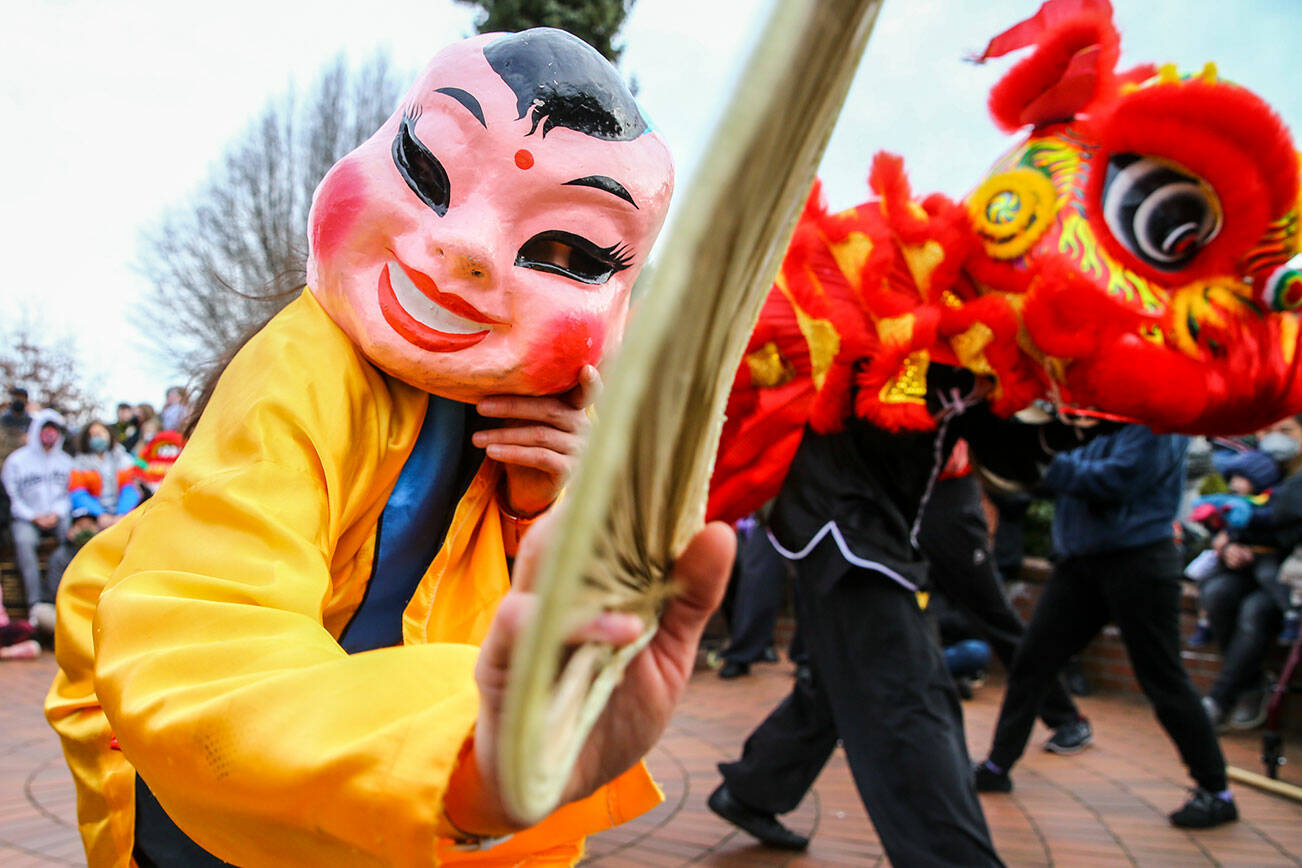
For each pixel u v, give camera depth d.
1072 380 2.26
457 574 1.38
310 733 0.76
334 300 1.22
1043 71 2.42
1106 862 3.21
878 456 2.57
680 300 0.44
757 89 0.43
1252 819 3.67
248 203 20.98
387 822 0.71
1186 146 2.13
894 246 2.41
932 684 2.42
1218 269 2.22
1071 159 2.34
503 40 1.23
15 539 6.99
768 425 2.56
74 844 2.99
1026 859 3.22
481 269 1.15
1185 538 6.93
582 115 1.20
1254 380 2.24
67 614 1.37
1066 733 4.57
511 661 0.61
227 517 1.00
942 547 4.33
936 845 2.27
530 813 0.54
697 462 0.66
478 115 1.17
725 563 0.70
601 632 0.60
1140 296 2.21
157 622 0.90
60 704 1.36
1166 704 3.64
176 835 1.28
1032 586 6.66
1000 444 2.82
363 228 1.20
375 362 1.22
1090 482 3.64
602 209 1.20
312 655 0.86
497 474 1.41
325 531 1.11
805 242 2.48
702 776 3.94
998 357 2.31
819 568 2.54
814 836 3.29
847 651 2.46
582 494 0.45
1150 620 3.65
